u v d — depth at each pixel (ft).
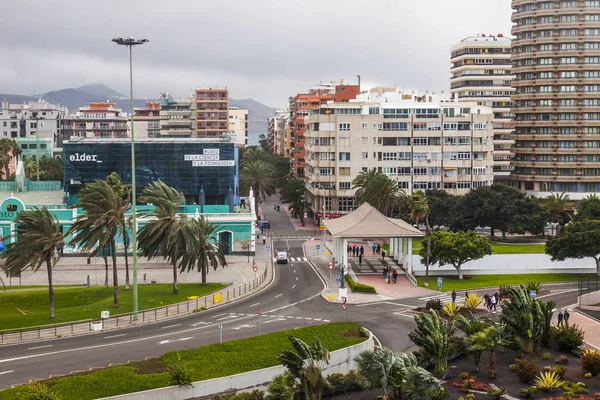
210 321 276.21
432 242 372.38
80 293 325.42
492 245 485.97
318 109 602.44
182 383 181.47
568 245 372.79
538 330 221.46
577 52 635.25
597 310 299.17
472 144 596.70
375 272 390.63
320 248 483.92
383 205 484.74
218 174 500.74
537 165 654.94
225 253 444.55
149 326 268.82
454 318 228.84
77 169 486.38
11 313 287.69
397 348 235.61
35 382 174.70
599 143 639.35
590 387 192.65
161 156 495.41
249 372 191.93
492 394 184.24
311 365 180.75
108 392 176.55
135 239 280.92
